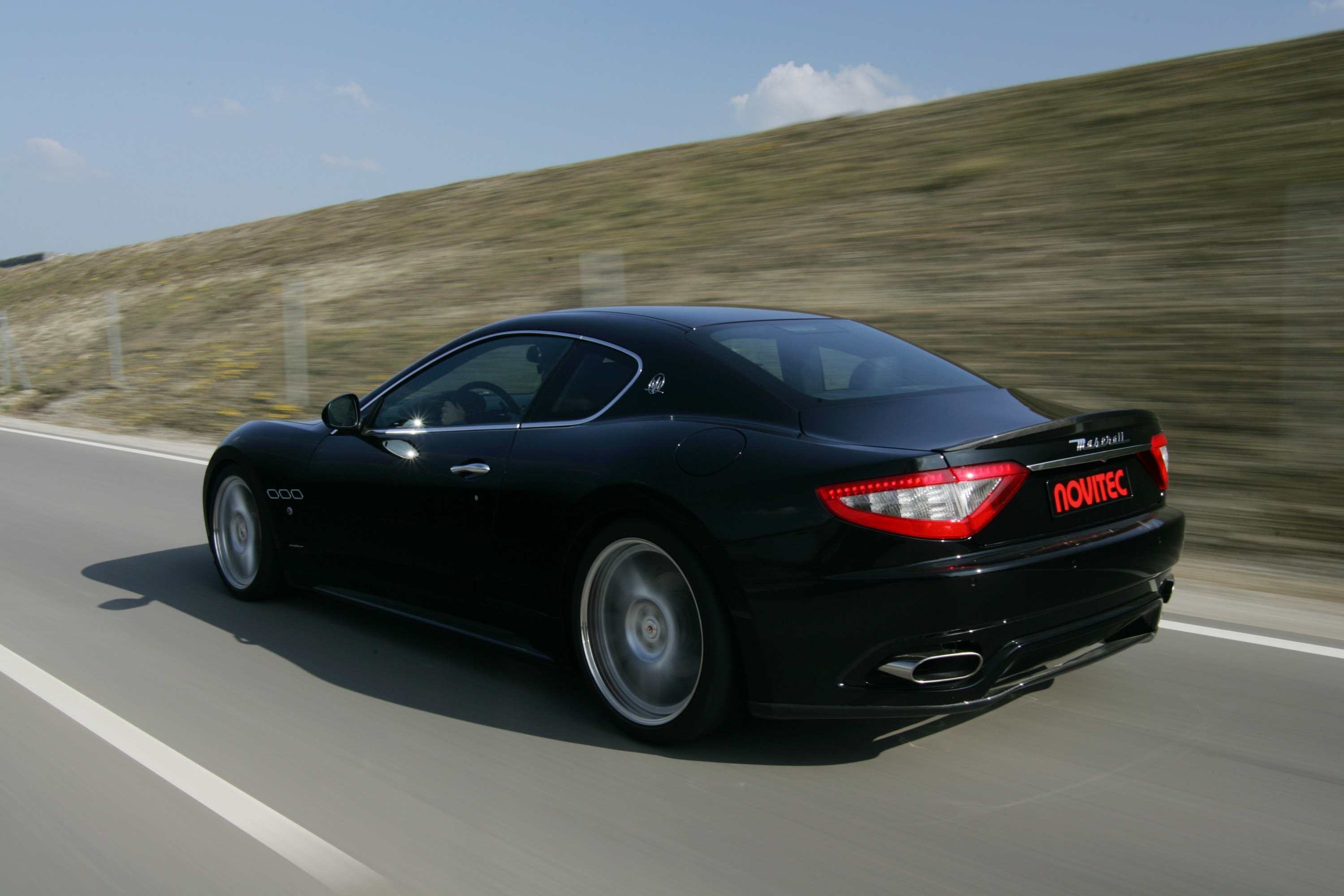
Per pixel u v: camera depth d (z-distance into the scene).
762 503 2.99
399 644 4.36
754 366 3.44
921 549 2.85
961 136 19.06
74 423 14.09
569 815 2.87
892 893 2.48
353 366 15.14
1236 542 5.90
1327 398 7.84
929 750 3.26
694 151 25.05
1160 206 13.05
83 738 3.41
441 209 26.83
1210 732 3.39
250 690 3.84
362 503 4.23
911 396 3.39
